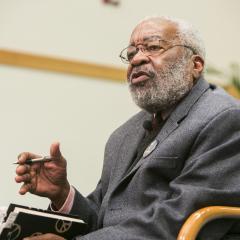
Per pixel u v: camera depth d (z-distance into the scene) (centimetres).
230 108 437
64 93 938
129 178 455
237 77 1020
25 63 920
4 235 386
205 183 403
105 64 970
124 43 984
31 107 917
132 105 974
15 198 883
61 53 947
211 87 505
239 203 401
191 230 361
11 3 931
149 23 494
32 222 390
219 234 399
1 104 903
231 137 424
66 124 931
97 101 955
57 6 955
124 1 997
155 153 442
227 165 409
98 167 938
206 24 1048
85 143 938
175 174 436
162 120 495
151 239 384
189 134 436
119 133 540
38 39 937
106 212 455
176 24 492
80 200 485
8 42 921
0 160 888
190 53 489
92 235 404
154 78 476
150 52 484
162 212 391
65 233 412
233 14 1069
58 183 463
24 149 904
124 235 392
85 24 967
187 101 469
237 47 1062
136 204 439
